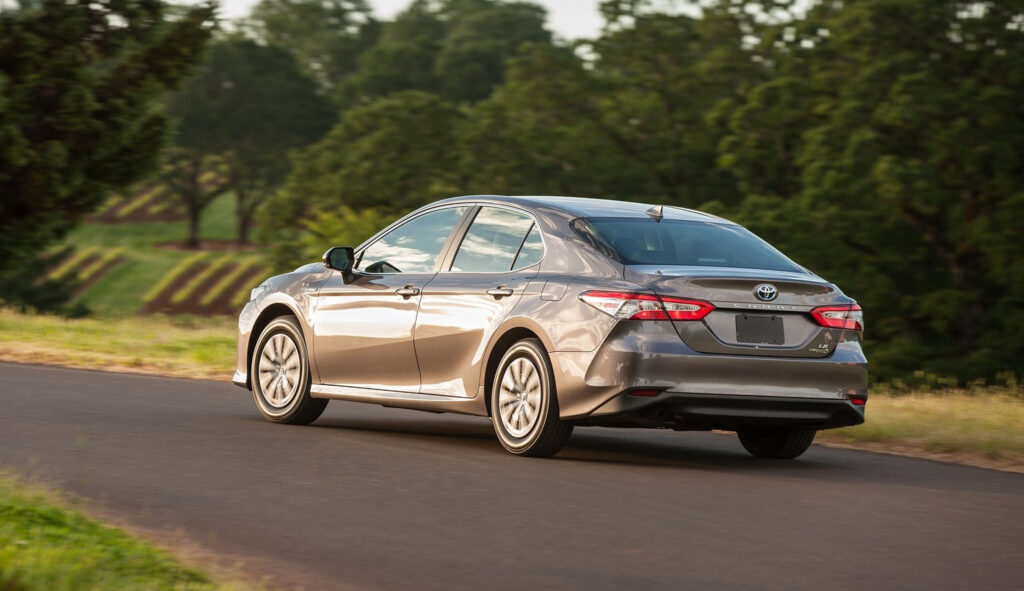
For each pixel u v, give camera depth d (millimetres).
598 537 8406
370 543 8023
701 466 12094
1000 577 7625
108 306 120000
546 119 71250
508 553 7855
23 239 39469
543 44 71625
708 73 68375
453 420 15602
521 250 12469
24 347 23672
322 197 78438
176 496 9352
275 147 139875
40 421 13227
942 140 51281
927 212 51875
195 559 7258
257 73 138875
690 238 12312
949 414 16172
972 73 54781
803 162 56031
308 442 12594
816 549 8266
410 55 137000
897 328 53500
